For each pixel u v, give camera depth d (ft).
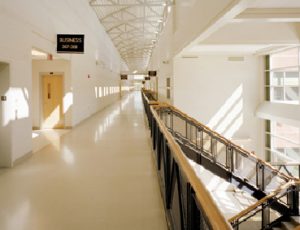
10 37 14.25
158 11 51.52
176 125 34.24
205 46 28.30
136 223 8.49
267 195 17.15
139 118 37.63
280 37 24.40
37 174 13.35
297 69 28.86
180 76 35.22
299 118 26.37
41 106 28.91
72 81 28.86
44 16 19.89
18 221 8.63
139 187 11.57
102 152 17.85
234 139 35.04
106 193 10.92
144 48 94.17
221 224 3.07
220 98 35.22
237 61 35.04
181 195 6.17
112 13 47.50
